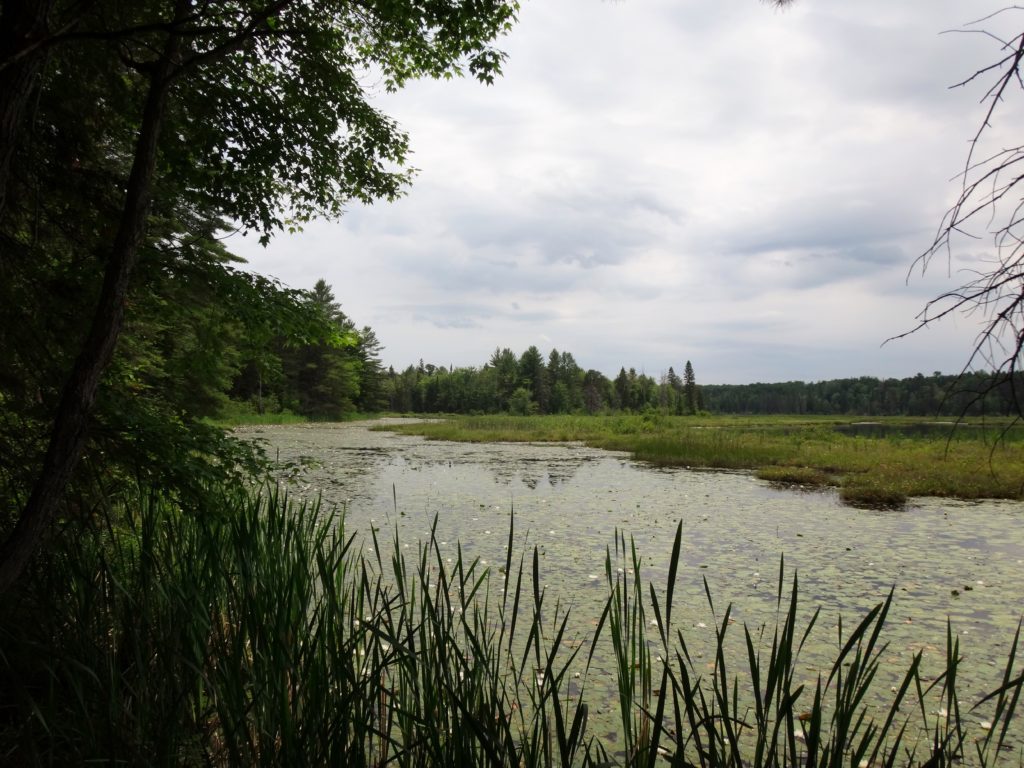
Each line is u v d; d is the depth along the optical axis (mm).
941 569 6461
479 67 4746
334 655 2086
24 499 2918
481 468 16188
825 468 15805
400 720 2236
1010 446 16641
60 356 3043
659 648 4246
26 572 2506
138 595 2535
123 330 4410
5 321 2812
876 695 3680
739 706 3475
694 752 2945
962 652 4305
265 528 3127
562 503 10406
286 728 1960
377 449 22297
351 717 2096
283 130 4387
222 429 3398
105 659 2211
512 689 3459
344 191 5188
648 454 19422
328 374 50031
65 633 2305
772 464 16625
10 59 1951
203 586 2639
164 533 2984
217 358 3949
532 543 7277
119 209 3287
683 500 10875
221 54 2516
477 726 1705
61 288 3066
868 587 5816
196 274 3691
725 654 4191
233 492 3205
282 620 2332
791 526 8656
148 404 3346
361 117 4770
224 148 4141
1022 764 2883
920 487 11922
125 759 1893
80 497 2791
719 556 6914
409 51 4918
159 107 2650
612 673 3797
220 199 4324
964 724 3299
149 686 2264
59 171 3092
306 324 4352
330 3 4035
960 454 16188
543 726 1768
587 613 4844
